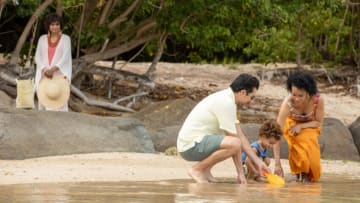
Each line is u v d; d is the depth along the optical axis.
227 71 29.95
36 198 8.89
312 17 28.00
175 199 8.96
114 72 23.20
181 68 30.06
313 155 12.33
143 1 22.31
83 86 24.09
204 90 26.09
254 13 21.42
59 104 17.06
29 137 14.89
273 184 11.46
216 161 11.52
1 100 19.45
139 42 22.55
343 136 17.86
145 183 10.94
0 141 14.55
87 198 8.94
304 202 8.94
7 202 8.49
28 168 12.77
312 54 30.64
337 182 12.23
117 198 8.97
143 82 23.64
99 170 12.69
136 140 16.20
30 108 16.77
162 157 15.24
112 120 16.19
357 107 25.17
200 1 20.42
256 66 31.17
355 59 30.05
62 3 20.66
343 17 29.38
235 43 22.77
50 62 17.05
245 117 22.27
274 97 25.83
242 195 9.58
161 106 19.34
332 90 27.59
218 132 11.67
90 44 22.91
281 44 27.50
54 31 17.09
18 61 21.33
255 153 12.25
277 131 12.20
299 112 12.52
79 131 15.62
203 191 9.98
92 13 22.45
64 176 11.67
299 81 12.34
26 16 23.78
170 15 21.06
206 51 23.83
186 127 11.68
